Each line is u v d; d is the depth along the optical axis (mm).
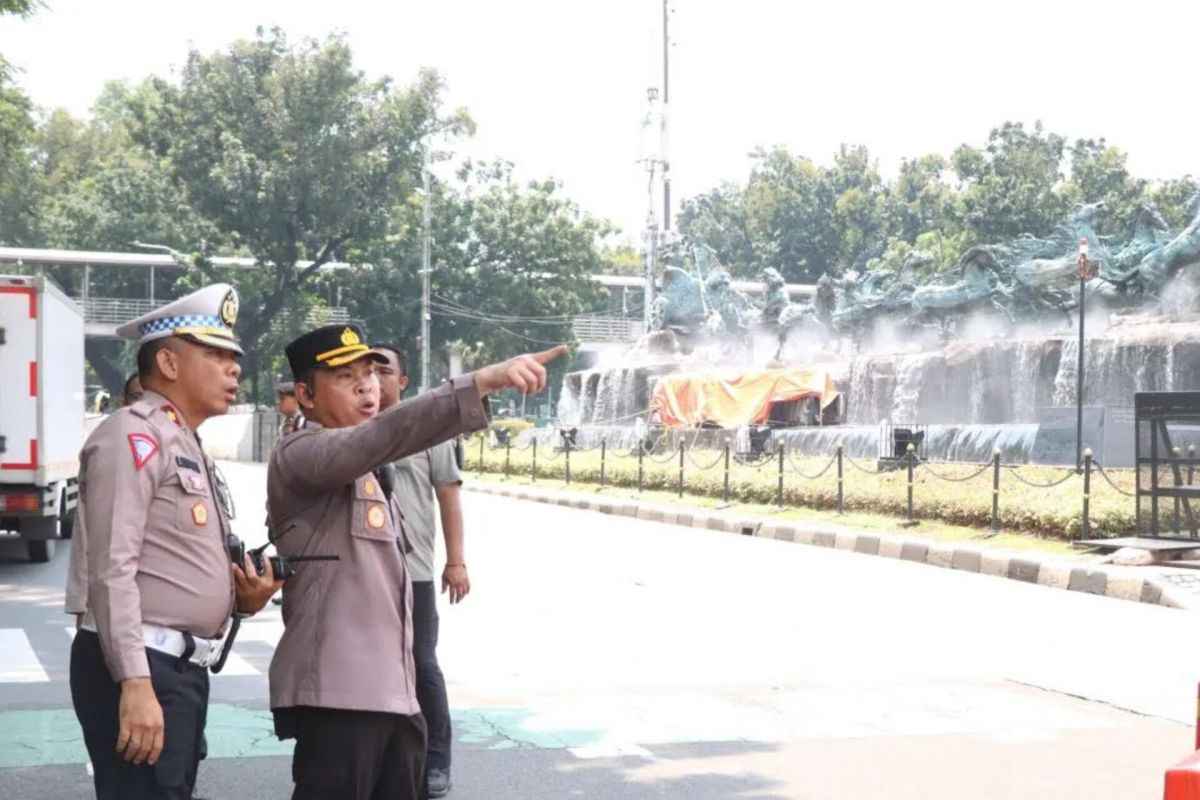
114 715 3854
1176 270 34375
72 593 5102
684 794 6316
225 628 3980
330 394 4039
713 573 15562
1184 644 10664
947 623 11750
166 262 75125
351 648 3828
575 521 23922
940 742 7348
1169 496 15039
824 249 92062
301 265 69500
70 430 16844
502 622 11617
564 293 68625
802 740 7359
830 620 11867
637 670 9406
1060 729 7672
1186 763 3457
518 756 6973
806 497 22516
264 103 60438
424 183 61406
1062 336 33562
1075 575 14305
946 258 74250
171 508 3816
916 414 35969
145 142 61844
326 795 3820
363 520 3904
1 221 77938
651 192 55531
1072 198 71375
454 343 70125
